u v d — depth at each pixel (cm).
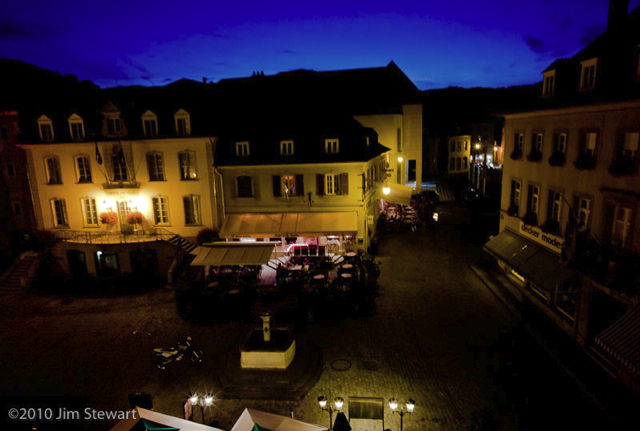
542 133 2128
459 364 1825
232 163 3150
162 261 3089
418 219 4278
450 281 2786
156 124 3166
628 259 1431
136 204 3306
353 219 3142
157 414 1244
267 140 3225
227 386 1730
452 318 2256
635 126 1435
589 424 1410
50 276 3183
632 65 1463
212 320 2380
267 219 3189
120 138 3164
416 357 1900
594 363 1702
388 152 4441
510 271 2648
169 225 3334
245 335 1927
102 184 3262
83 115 3228
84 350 2106
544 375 1709
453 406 1559
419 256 3322
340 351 1977
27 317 2520
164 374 1867
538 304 2217
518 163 2448
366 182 3269
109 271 3191
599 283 1579
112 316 2500
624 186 1514
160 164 3241
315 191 3158
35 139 3269
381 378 1755
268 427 1178
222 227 3173
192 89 4225
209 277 2862
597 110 1652
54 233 3331
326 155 3130
